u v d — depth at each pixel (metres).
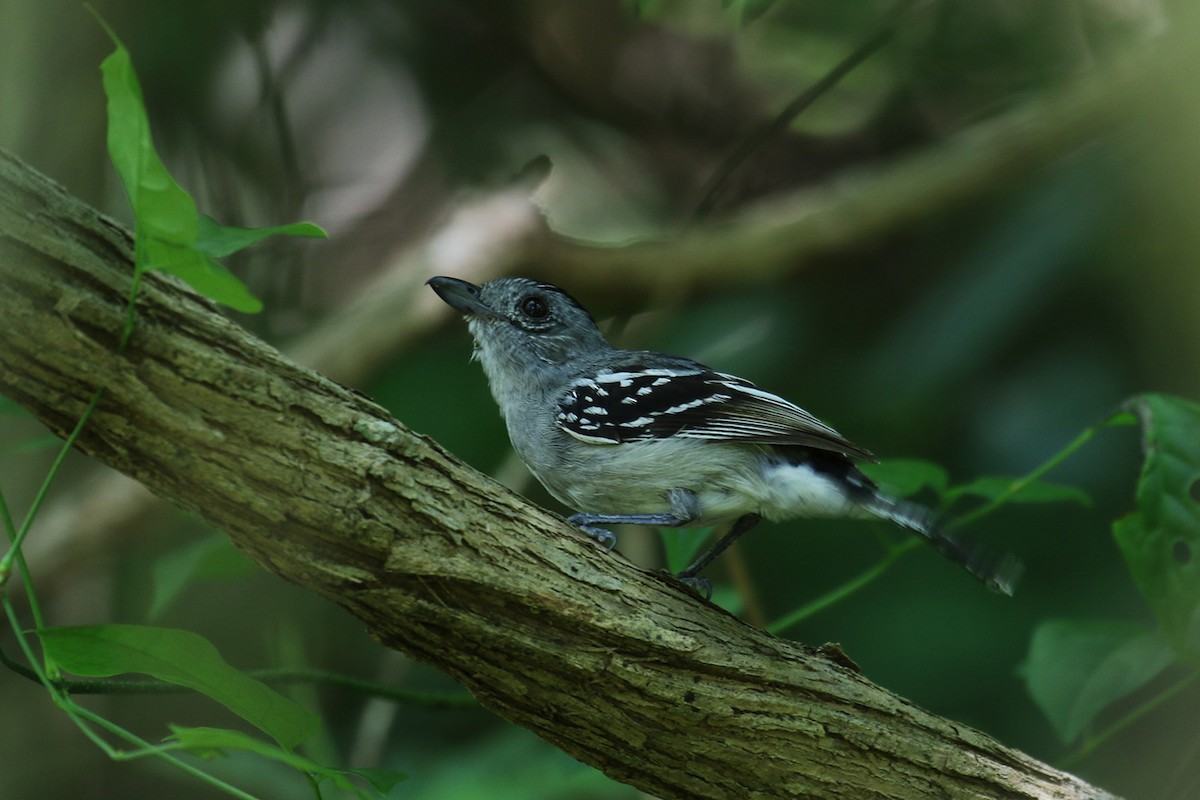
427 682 12.98
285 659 11.13
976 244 12.78
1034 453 11.70
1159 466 7.12
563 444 9.21
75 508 11.20
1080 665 8.16
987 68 13.98
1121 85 11.33
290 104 15.49
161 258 4.84
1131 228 10.93
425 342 12.84
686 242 13.12
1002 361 12.15
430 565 5.91
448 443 13.03
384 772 5.50
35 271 5.34
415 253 13.62
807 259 12.93
